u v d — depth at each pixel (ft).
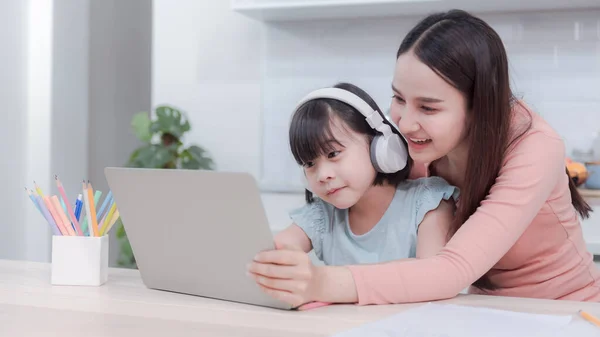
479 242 3.09
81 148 10.28
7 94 9.04
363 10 8.16
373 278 2.92
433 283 2.97
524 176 3.26
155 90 9.26
